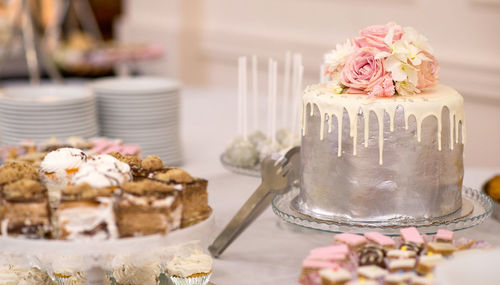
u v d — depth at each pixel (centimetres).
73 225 128
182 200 132
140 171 138
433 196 141
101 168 134
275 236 153
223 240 144
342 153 141
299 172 151
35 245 127
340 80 145
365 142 139
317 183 144
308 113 144
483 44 257
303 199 148
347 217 142
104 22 546
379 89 140
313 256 127
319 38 314
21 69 298
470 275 110
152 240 128
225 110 244
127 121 190
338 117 140
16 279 140
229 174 180
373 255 125
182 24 386
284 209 147
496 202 158
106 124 193
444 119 140
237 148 169
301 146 147
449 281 107
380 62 142
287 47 326
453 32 266
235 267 142
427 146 139
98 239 128
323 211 144
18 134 185
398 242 134
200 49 378
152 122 189
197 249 136
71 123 185
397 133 138
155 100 189
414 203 141
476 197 150
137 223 129
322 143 142
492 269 110
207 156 198
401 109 138
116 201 129
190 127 222
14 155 170
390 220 141
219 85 373
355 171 140
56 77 226
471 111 269
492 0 251
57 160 139
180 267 139
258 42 341
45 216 129
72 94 195
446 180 142
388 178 140
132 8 427
